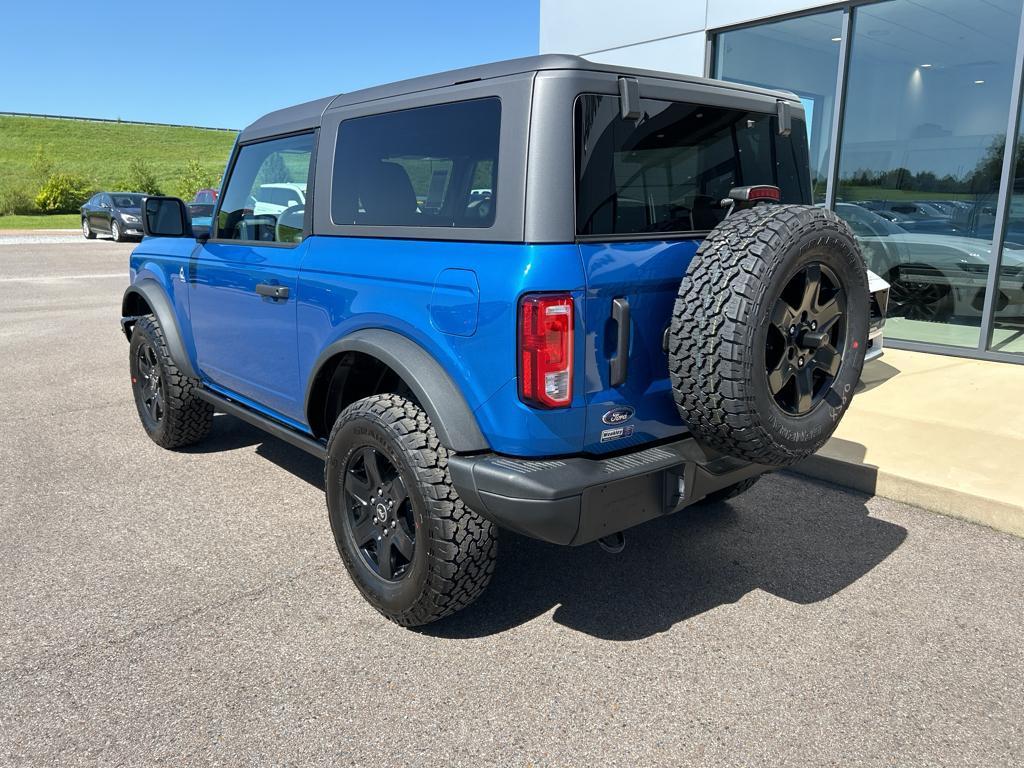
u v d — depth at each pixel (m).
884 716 2.49
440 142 2.75
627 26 9.16
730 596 3.25
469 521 2.68
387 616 2.99
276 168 3.69
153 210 4.13
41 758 2.28
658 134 2.71
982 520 3.92
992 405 5.48
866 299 2.79
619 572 3.46
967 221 7.00
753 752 2.33
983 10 6.61
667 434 2.79
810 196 3.47
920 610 3.13
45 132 77.31
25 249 21.92
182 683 2.64
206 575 3.40
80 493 4.34
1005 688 2.63
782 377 2.60
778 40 7.95
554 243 2.40
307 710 2.51
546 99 2.43
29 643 2.87
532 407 2.44
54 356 8.09
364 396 3.43
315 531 3.85
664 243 2.69
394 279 2.82
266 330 3.68
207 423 4.94
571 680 2.68
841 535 3.82
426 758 2.30
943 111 6.99
